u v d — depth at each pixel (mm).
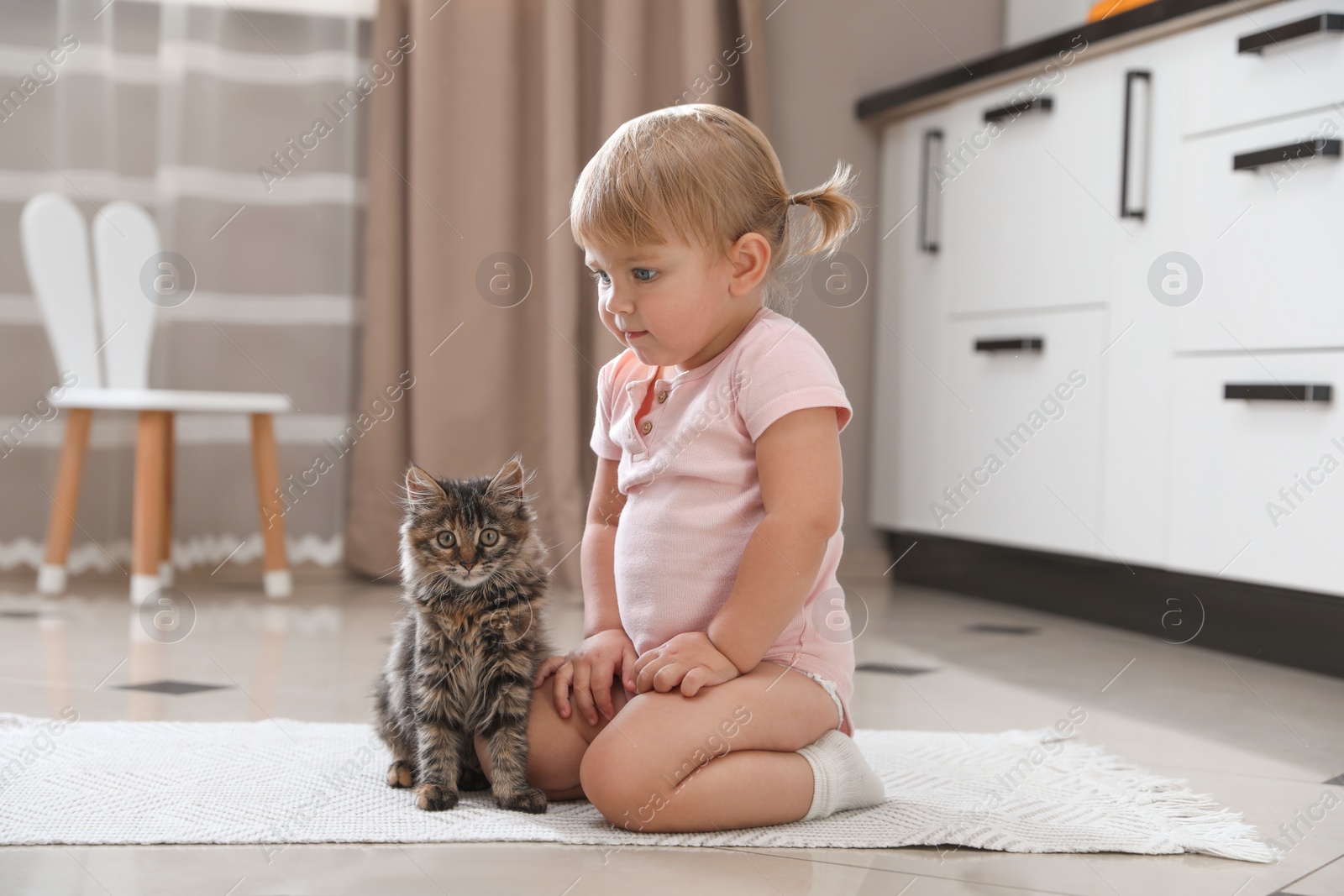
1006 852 1101
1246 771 1449
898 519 3209
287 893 936
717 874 1009
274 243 3102
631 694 1245
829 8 3322
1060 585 2713
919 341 3127
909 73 3393
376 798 1217
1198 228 2311
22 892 933
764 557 1174
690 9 3041
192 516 3047
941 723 1690
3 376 2975
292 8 3074
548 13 2990
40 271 2785
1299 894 1003
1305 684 2000
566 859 1040
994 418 2846
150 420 2598
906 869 1039
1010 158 2793
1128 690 1933
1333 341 2025
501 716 1218
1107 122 2512
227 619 2463
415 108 2988
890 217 3262
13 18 2967
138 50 3029
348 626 2398
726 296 1239
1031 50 2643
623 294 1206
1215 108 2273
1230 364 2234
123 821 1115
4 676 1853
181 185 2998
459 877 984
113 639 2203
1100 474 2539
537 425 3115
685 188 1175
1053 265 2664
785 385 1208
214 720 1581
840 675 1270
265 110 3084
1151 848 1116
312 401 3141
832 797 1185
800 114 3307
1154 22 2352
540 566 1311
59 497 2738
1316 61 2064
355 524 3078
